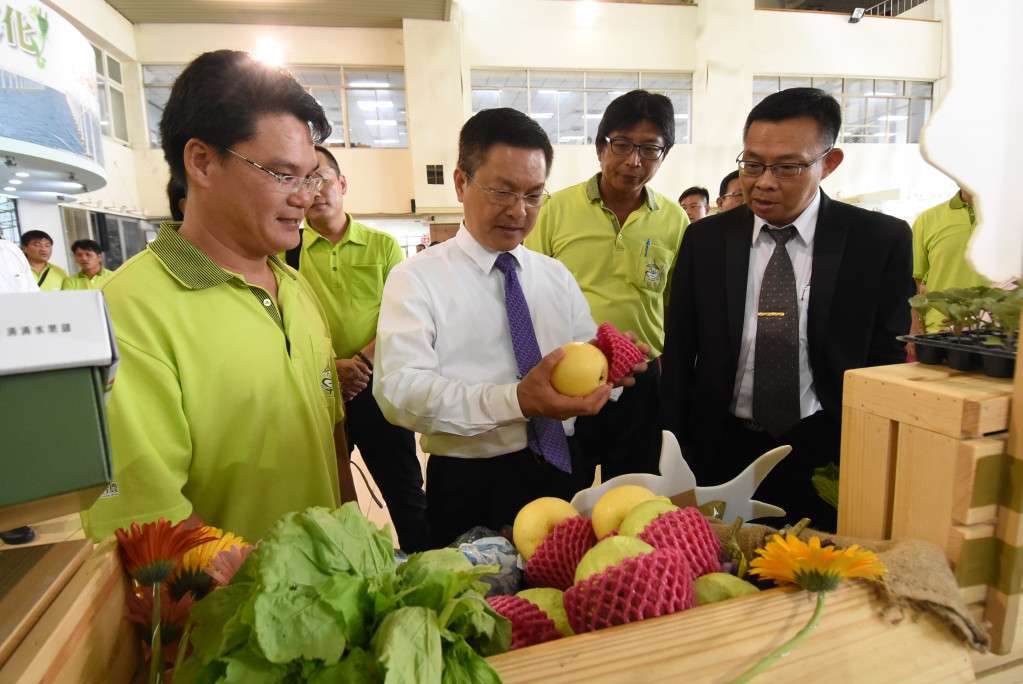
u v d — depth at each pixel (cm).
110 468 37
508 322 122
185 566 53
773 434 134
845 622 48
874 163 1012
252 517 97
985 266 45
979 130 43
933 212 234
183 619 51
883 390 58
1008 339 61
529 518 73
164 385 84
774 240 138
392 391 108
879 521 59
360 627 39
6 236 612
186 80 84
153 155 870
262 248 94
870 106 1020
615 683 42
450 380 108
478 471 123
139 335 83
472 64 902
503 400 99
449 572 43
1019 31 43
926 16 1005
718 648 44
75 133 310
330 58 883
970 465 49
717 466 149
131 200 852
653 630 45
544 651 44
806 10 1035
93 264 566
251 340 94
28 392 35
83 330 36
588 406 94
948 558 52
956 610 48
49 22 294
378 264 228
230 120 82
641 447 201
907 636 48
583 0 899
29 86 273
